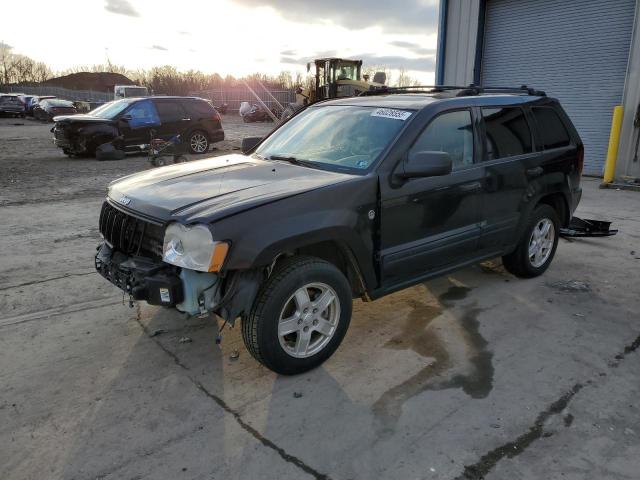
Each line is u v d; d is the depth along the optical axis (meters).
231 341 3.77
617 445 2.66
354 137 3.86
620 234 6.69
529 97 4.92
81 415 2.91
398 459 2.57
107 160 13.71
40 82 78.56
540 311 4.30
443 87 4.78
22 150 16.45
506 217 4.46
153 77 67.38
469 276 5.12
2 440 2.70
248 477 2.45
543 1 12.02
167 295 2.93
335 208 3.21
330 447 2.66
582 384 3.22
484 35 13.40
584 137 11.82
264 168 3.79
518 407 2.98
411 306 4.39
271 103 39.16
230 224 2.84
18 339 3.77
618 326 4.02
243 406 3.00
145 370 3.37
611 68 11.12
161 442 2.69
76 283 4.84
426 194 3.71
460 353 3.61
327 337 3.39
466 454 2.60
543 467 2.51
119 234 3.42
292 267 3.12
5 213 7.63
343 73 20.14
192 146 14.96
